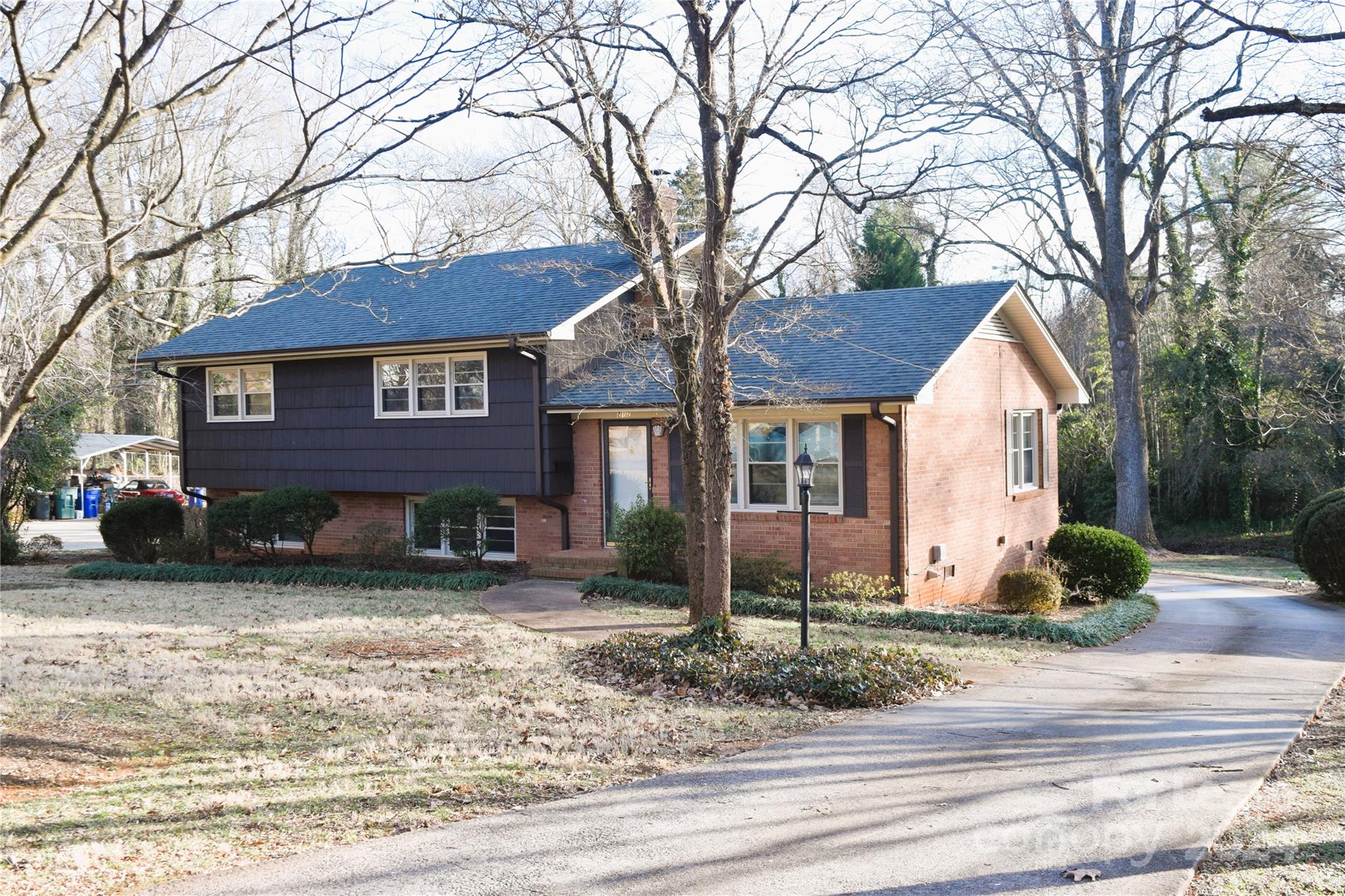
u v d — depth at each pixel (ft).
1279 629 50.11
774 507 56.85
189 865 18.42
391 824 20.66
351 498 72.08
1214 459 110.42
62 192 21.11
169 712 30.19
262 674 35.63
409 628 45.11
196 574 65.51
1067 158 93.30
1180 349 112.47
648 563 55.52
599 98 38.63
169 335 77.87
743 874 18.02
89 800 22.13
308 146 23.63
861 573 53.98
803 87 36.22
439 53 25.45
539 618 47.55
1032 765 24.79
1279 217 64.34
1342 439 103.45
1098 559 62.44
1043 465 74.69
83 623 47.11
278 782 23.59
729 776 24.14
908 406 53.52
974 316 58.65
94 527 121.90
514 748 26.55
